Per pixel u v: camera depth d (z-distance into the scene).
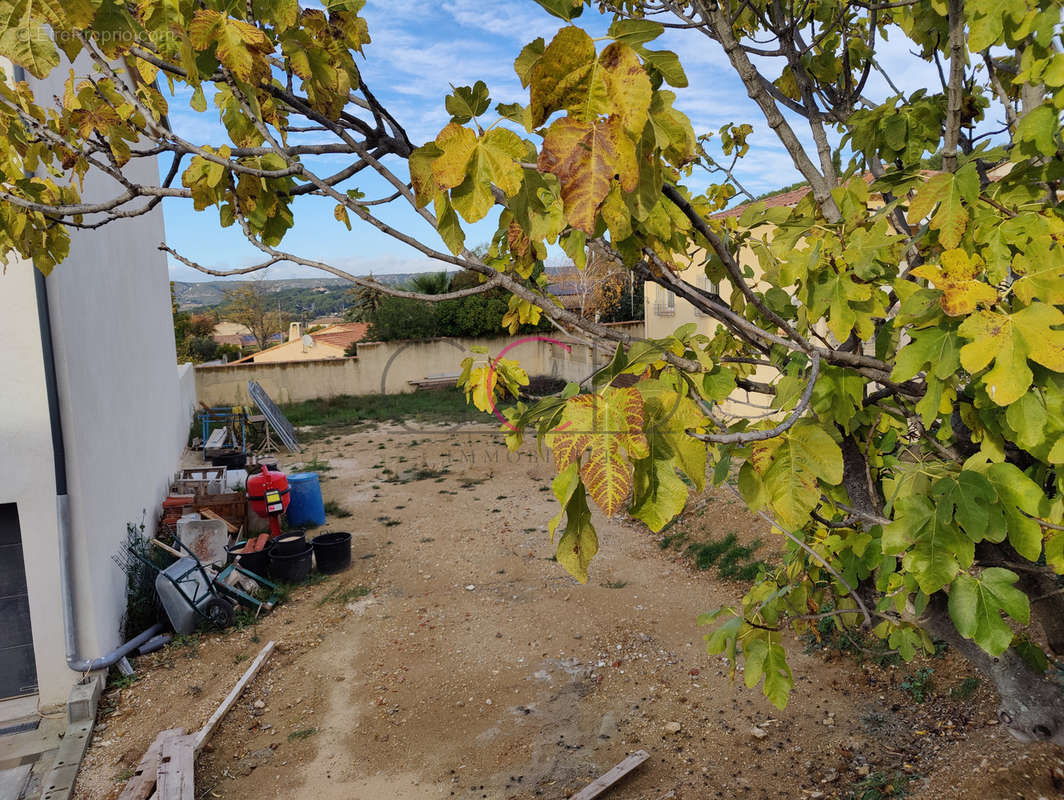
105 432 7.42
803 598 2.72
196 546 9.12
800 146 2.20
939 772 4.32
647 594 8.20
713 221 2.81
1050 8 1.66
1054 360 1.47
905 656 2.80
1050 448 1.76
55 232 2.22
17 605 6.27
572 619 7.63
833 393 2.10
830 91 2.99
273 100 1.57
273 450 16.92
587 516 1.17
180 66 1.51
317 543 9.22
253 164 1.82
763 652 2.55
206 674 6.66
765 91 2.07
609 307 18.38
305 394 20.50
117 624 7.06
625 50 0.96
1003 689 2.43
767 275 2.55
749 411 11.68
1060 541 1.87
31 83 5.58
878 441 2.83
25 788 5.11
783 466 1.63
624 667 6.56
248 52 1.39
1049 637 2.68
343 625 7.70
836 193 2.16
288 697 6.28
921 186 1.90
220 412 19.44
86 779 5.20
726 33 1.94
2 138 1.85
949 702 5.37
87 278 7.19
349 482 13.91
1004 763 3.91
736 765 5.02
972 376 1.93
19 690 6.29
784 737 5.31
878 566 2.46
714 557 8.88
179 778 4.92
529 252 1.39
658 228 1.38
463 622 7.68
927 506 1.88
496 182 1.14
